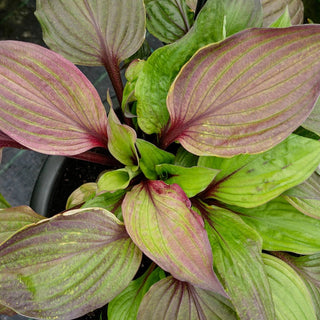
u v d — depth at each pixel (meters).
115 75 0.39
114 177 0.35
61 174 0.43
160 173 0.36
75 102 0.33
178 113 0.32
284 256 0.40
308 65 0.28
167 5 0.42
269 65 0.29
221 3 0.30
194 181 0.33
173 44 0.31
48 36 0.36
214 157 0.34
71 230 0.31
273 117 0.29
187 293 0.34
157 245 0.30
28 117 0.31
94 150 0.45
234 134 0.30
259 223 0.36
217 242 0.34
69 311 0.30
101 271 0.32
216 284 0.27
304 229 0.35
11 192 0.57
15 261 0.29
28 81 0.31
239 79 0.30
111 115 0.30
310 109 0.28
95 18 0.36
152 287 0.33
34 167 0.58
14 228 0.33
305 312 0.33
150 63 0.32
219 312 0.33
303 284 0.34
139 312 0.33
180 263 0.29
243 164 0.33
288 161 0.32
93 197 0.36
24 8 0.62
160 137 0.37
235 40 0.28
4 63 0.30
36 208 0.41
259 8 0.34
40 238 0.30
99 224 0.32
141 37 0.37
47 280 0.30
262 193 0.32
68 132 0.33
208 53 0.29
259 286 0.31
